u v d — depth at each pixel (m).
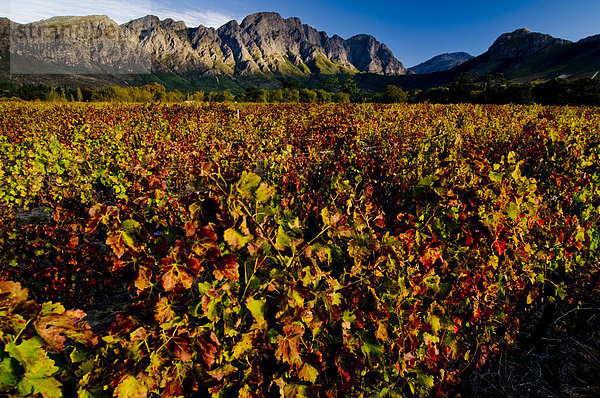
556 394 2.21
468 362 2.21
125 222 1.26
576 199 3.25
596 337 2.60
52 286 2.95
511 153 2.59
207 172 1.33
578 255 2.53
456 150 4.04
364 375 1.86
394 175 4.71
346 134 8.38
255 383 1.48
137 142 8.08
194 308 1.30
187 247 1.29
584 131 7.48
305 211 3.61
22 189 4.69
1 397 0.90
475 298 1.98
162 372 1.23
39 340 0.93
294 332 1.33
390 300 1.67
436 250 1.81
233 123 12.10
